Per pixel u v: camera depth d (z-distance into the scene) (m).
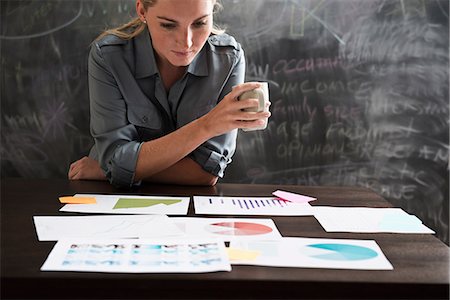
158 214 1.55
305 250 1.28
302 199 1.77
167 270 1.13
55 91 2.59
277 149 2.65
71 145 2.63
